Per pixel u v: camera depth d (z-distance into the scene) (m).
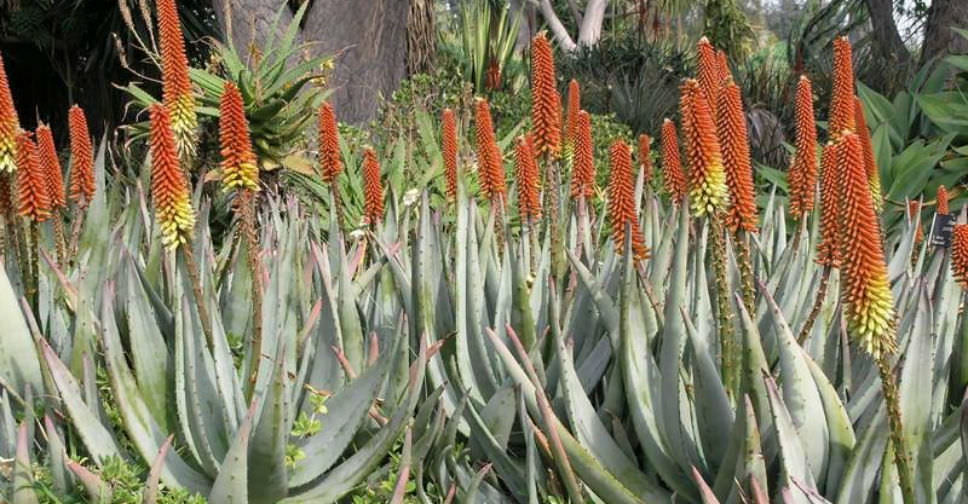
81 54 14.08
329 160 4.45
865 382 2.93
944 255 3.25
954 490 2.64
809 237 3.89
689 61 15.96
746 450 2.53
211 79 6.49
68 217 4.87
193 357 3.00
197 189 4.15
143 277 3.40
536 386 2.89
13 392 3.07
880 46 16.06
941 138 7.70
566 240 4.25
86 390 3.03
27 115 15.18
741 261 2.82
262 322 3.29
